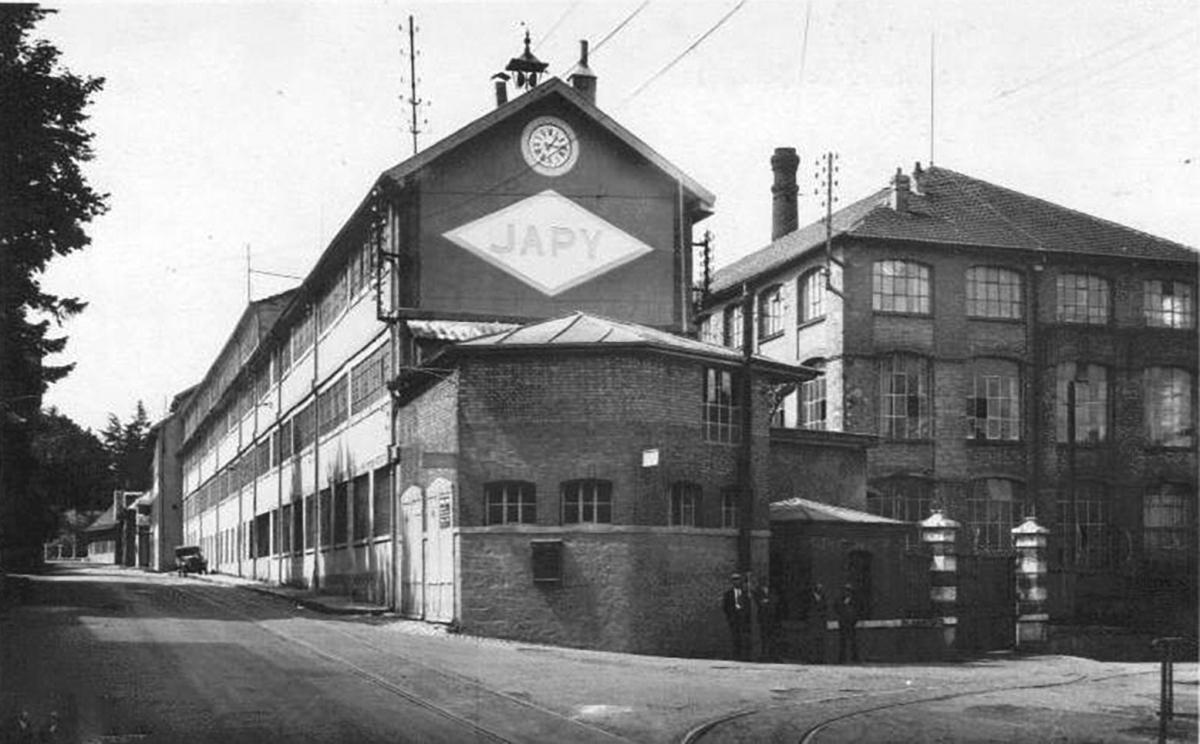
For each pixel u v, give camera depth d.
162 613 30.44
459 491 25.22
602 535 24.72
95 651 20.83
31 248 26.88
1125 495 39.69
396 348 31.55
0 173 25.67
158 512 88.88
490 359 25.48
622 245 34.09
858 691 19.44
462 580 24.92
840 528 27.38
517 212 33.34
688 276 34.81
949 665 26.30
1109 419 39.97
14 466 36.09
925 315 38.75
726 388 26.95
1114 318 40.25
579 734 14.04
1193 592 37.53
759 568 26.67
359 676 18.36
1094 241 40.66
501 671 19.69
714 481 26.22
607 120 34.03
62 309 29.73
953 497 38.19
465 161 33.03
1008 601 30.45
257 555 56.19
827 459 31.58
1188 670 26.03
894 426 38.12
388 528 32.31
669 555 25.14
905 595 28.20
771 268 41.78
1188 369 40.78
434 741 13.29
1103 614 37.03
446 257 32.47
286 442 50.22
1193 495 40.31
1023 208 42.19
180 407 91.00
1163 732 14.84
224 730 13.72
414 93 36.56
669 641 24.94
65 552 129.25
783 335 41.66
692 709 16.38
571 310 33.44
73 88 25.88
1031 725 16.17
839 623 26.12
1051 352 39.47
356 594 35.94
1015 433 39.28
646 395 25.23
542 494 24.98
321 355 42.75
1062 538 38.84
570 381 25.22
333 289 41.16
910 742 14.37
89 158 26.66
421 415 28.77
